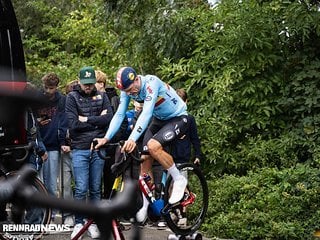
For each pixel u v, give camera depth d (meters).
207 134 6.86
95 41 10.38
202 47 7.24
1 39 4.70
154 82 4.18
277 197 5.68
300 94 6.71
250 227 5.51
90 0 10.77
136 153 4.36
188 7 8.09
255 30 6.86
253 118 6.82
